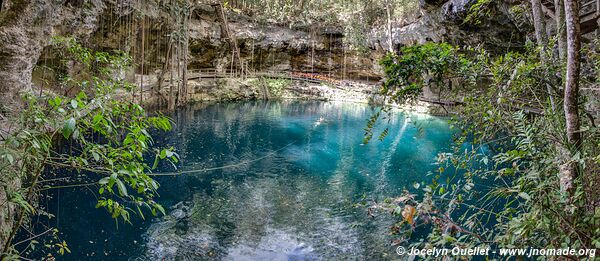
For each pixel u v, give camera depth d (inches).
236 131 557.3
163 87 659.4
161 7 660.7
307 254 215.6
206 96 803.4
